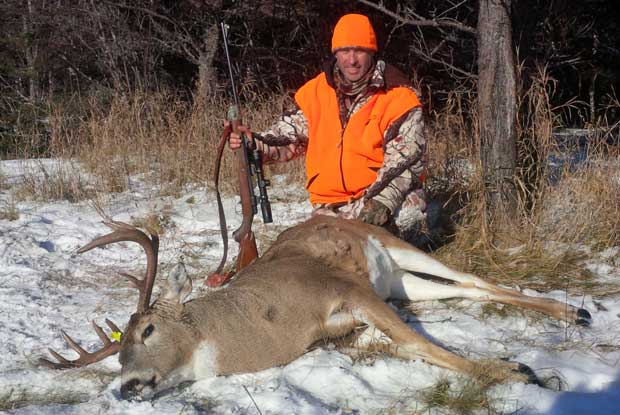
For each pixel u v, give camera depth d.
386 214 4.38
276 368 3.53
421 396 3.25
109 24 10.66
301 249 4.05
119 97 9.26
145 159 7.41
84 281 4.80
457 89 7.94
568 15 9.67
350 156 4.51
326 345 3.67
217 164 4.39
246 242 4.42
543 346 3.64
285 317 3.60
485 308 4.05
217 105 8.19
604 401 3.13
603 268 4.54
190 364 3.45
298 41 10.77
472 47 9.12
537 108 5.17
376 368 3.45
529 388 3.23
